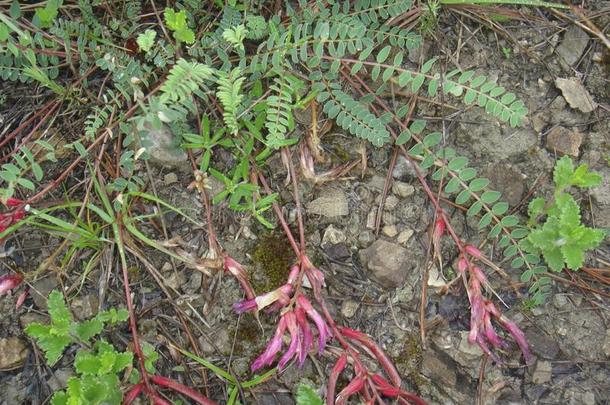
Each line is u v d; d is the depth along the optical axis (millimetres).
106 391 336
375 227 383
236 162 383
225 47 376
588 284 383
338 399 359
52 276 372
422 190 386
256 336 373
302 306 357
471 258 379
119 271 375
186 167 382
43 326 346
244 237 380
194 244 379
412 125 376
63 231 371
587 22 404
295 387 370
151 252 378
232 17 376
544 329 379
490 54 402
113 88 388
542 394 375
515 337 370
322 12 376
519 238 379
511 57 402
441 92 380
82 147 361
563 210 364
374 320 378
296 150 385
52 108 380
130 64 369
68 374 366
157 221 380
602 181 389
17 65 369
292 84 370
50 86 368
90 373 341
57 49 377
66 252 375
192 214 380
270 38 368
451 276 381
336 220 383
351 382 362
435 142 372
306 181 384
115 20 382
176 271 376
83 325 355
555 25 406
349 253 382
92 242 371
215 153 384
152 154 376
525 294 382
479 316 367
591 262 386
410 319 378
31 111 384
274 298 360
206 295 375
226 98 347
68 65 386
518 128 392
